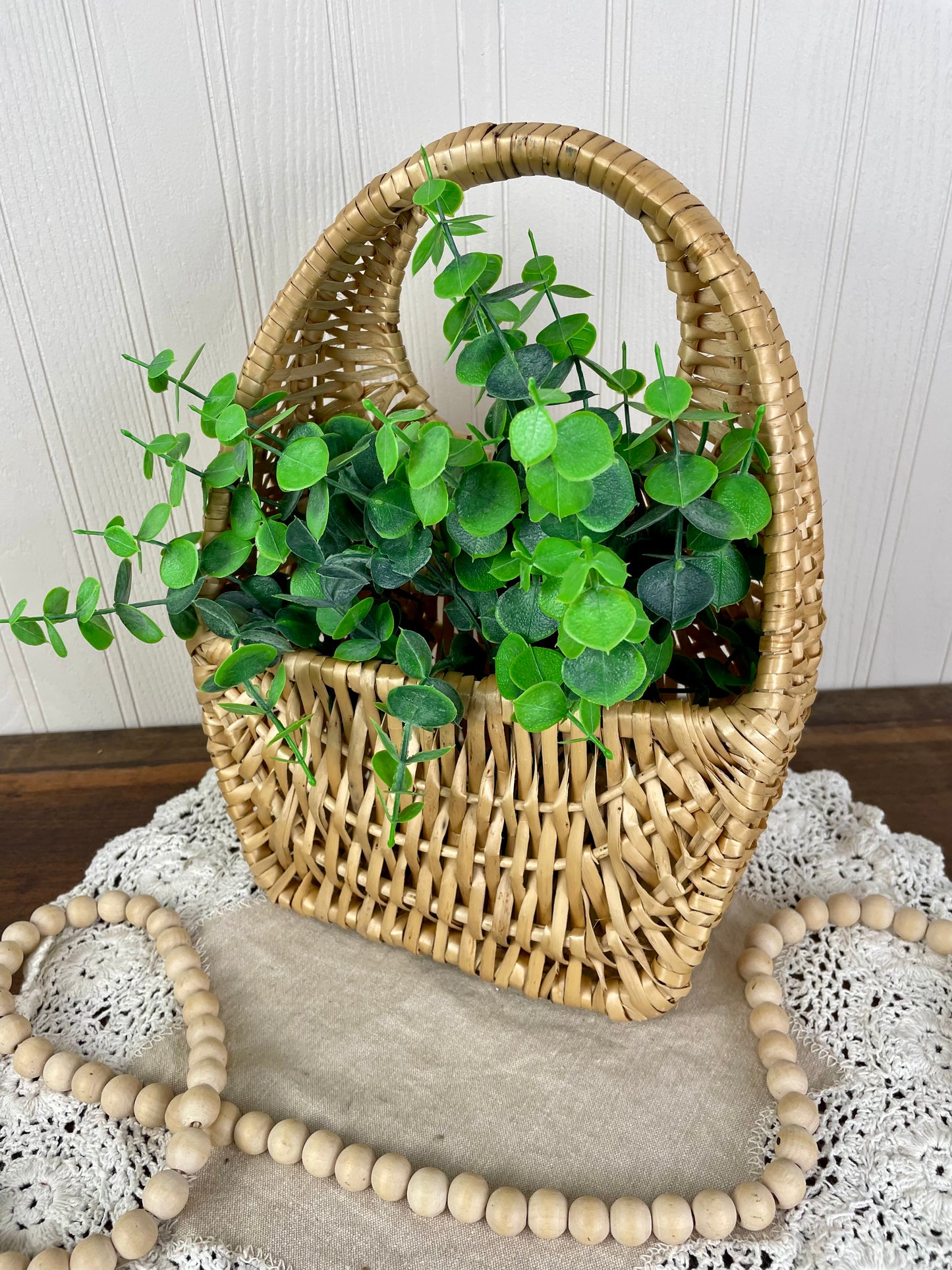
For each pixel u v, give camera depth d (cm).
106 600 96
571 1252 53
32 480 89
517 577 51
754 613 62
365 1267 53
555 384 54
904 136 77
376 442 50
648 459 55
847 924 71
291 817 67
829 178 79
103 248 80
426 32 74
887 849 77
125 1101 59
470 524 49
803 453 53
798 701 55
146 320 84
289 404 69
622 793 55
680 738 53
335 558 54
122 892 76
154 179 78
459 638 61
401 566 53
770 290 83
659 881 57
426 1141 58
